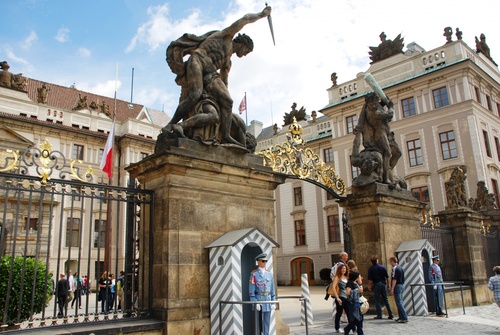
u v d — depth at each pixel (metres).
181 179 8.46
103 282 16.31
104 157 18.27
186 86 9.59
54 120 38.53
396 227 13.91
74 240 29.02
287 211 46.41
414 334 10.04
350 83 41.34
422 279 12.99
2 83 37.31
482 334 10.02
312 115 45.53
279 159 11.55
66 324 7.07
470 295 17.12
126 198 8.21
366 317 12.68
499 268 11.96
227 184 9.23
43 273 10.62
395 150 14.73
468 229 17.89
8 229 19.77
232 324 7.77
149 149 39.81
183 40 9.59
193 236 8.38
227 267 8.05
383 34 40.09
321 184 13.09
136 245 9.26
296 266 45.00
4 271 10.05
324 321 12.70
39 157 7.29
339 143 41.09
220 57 9.67
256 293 8.23
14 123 33.12
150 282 8.12
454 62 33.94
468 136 33.22
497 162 34.97
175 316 7.79
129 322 7.57
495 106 38.28
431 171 34.78
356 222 13.86
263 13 10.02
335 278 10.07
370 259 13.34
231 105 9.43
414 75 36.88
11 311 9.88
